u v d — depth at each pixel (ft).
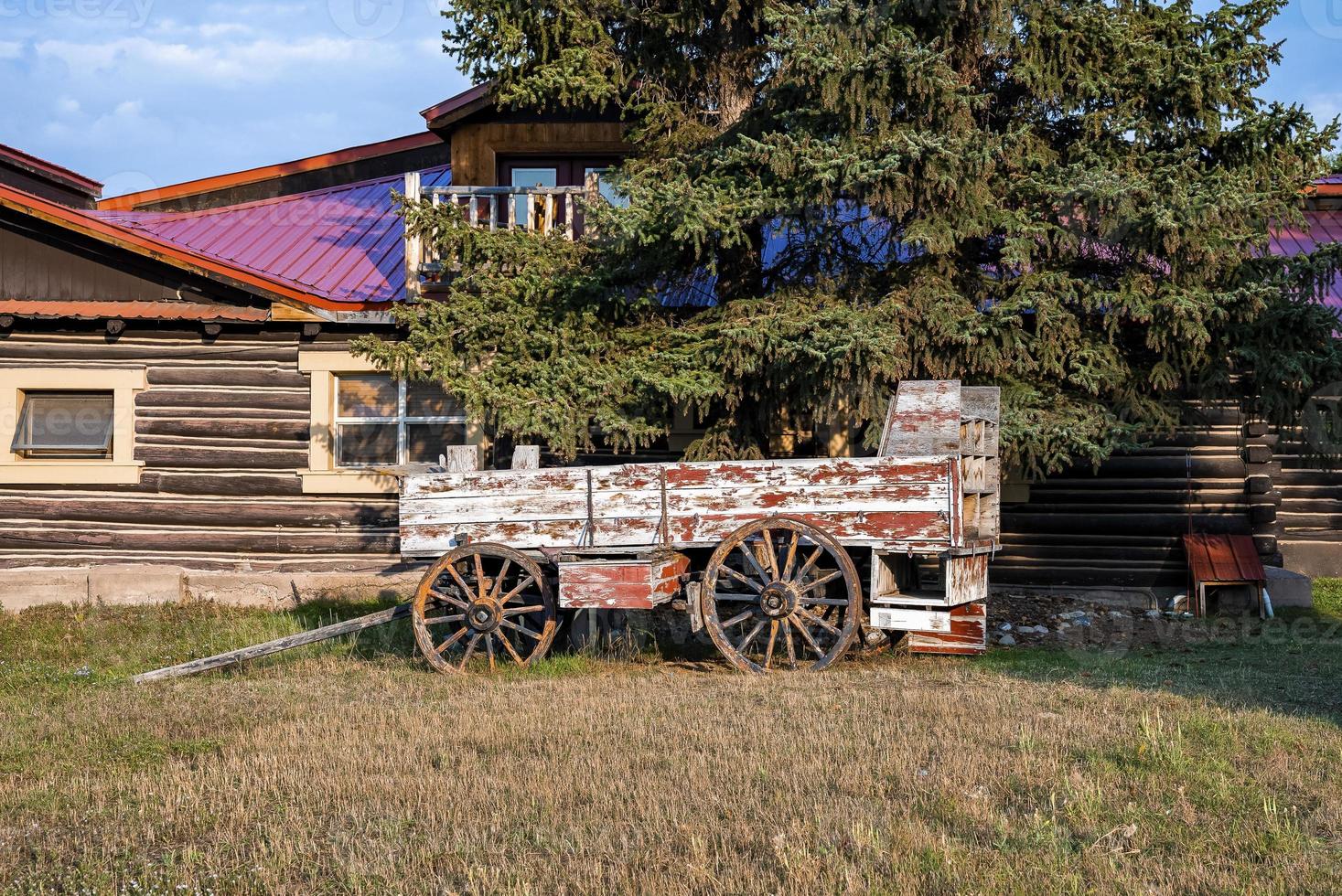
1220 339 35.47
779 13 35.47
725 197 35.55
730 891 14.82
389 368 38.83
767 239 45.75
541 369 37.42
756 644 35.53
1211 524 45.68
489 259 39.65
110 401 47.21
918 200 34.65
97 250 46.14
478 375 38.11
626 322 40.34
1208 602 44.37
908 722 23.45
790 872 15.06
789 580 30.35
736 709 25.23
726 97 42.86
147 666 34.45
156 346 46.68
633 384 36.94
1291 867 15.37
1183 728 22.74
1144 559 45.98
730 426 37.91
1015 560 46.98
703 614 30.78
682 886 14.88
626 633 35.35
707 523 30.91
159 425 46.52
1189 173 35.04
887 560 31.96
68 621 42.09
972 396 33.30
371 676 31.65
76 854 16.99
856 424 41.78
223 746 23.39
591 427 44.83
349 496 46.19
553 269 39.73
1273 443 48.32
